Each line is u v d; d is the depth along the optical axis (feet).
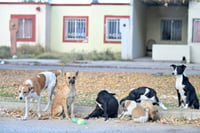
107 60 89.04
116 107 33.63
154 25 104.99
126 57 90.02
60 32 101.55
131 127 31.01
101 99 33.55
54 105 33.47
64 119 33.14
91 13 98.37
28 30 100.53
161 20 104.53
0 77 58.59
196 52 87.04
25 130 30.04
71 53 91.71
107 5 96.84
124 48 90.17
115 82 55.31
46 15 99.96
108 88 50.49
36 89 32.94
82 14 100.01
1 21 100.99
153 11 104.88
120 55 92.22
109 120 32.99
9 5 100.58
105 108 33.22
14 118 33.68
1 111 35.83
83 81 55.72
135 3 90.84
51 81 34.94
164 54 87.76
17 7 100.42
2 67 71.51
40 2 99.60
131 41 89.61
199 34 86.94
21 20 100.68
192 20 87.15
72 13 100.58
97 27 97.66
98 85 52.80
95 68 72.23
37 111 34.78
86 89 49.57
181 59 86.84
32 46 97.50
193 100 36.70
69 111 34.65
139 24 96.48
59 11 101.35
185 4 98.17
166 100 42.42
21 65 75.66
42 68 70.33
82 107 36.37
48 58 90.17
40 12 99.81
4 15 100.89
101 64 79.10
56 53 96.43
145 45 104.53
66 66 74.79
